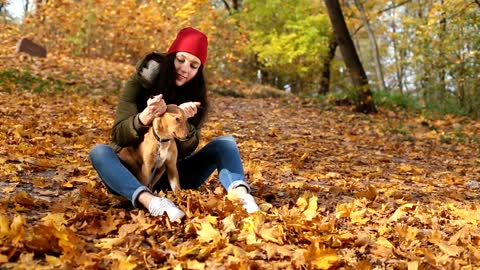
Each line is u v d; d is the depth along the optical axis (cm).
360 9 1983
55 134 655
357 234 322
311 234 307
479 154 932
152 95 336
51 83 1127
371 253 292
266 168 563
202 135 759
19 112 778
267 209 361
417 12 2366
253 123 972
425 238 333
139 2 1864
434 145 997
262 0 2077
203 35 348
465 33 1591
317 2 2098
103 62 1595
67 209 319
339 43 1329
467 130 1259
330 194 454
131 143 329
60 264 229
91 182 400
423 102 1912
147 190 311
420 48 1738
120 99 340
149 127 321
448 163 793
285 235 294
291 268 248
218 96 1347
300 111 1233
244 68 2405
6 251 234
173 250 259
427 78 1867
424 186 551
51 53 1627
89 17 1666
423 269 272
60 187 390
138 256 249
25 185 388
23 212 311
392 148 880
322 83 2348
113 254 243
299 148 754
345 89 1453
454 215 412
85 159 524
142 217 297
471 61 1625
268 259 262
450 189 545
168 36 1745
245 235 286
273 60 2133
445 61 1691
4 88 978
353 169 633
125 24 1706
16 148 511
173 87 342
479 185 586
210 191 396
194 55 340
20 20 1867
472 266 278
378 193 467
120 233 276
